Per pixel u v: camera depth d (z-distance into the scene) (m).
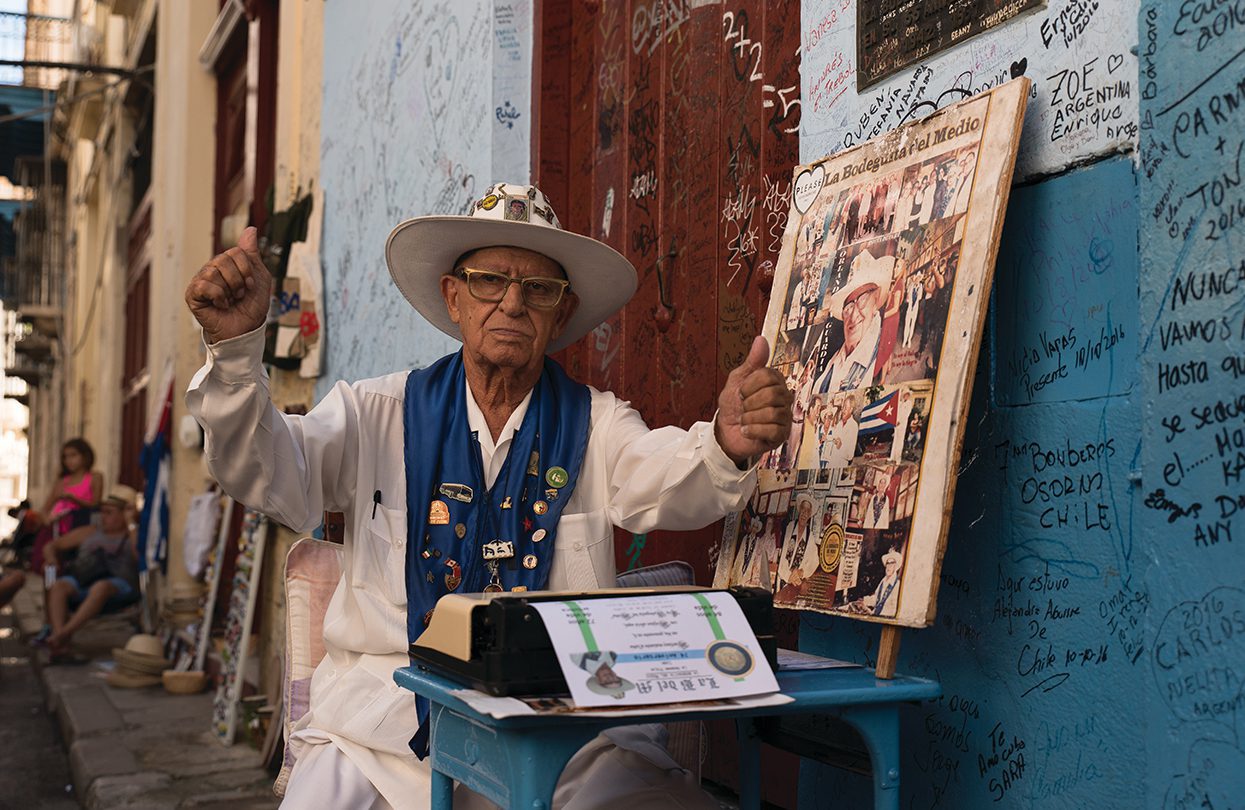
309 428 2.59
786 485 2.42
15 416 55.34
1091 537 2.01
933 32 2.40
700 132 3.58
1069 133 2.08
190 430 8.80
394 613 2.59
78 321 22.48
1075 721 2.02
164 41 11.40
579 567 2.65
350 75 6.15
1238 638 1.64
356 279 5.84
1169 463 1.76
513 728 1.84
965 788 2.27
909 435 2.10
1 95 21.36
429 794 2.41
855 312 2.34
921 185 2.24
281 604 6.01
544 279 2.66
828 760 2.28
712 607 2.01
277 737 5.18
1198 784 1.70
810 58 2.81
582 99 4.32
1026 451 2.16
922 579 1.99
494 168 4.33
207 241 9.84
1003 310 2.24
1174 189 1.77
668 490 2.43
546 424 2.71
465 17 4.61
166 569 9.45
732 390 2.25
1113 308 1.98
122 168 15.73
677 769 2.48
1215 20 1.71
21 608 13.98
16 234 28.27
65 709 6.96
